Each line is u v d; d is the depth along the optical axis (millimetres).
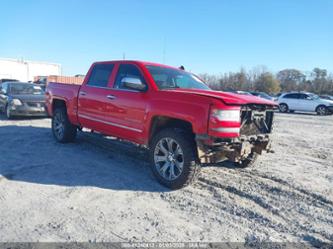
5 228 3076
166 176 4441
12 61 43219
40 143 6988
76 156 5918
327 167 5934
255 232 3197
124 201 3854
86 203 3740
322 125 14555
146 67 5105
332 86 63438
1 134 7988
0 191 4020
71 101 6488
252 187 4500
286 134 10641
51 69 47188
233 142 3992
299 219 3537
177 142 4219
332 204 3996
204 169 5320
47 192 4043
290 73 73188
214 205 3840
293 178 4992
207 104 3918
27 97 11117
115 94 5297
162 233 3086
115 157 5926
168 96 4418
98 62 6082
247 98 4387
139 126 4828
